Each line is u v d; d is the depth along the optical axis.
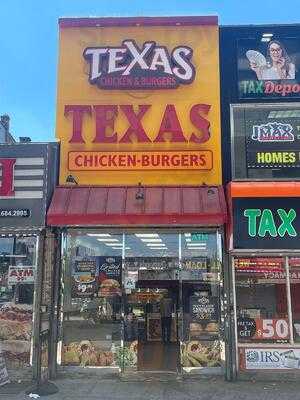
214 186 10.45
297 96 10.88
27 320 9.84
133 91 10.98
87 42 11.20
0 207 10.09
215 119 10.80
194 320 10.39
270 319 10.08
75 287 10.55
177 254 10.59
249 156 10.59
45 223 9.98
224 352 9.97
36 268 10.01
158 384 9.42
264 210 9.74
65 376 10.09
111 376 10.11
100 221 9.80
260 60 11.09
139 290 10.62
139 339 10.59
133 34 11.20
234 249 9.77
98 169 10.70
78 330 10.44
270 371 9.82
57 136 10.84
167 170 10.66
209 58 11.05
